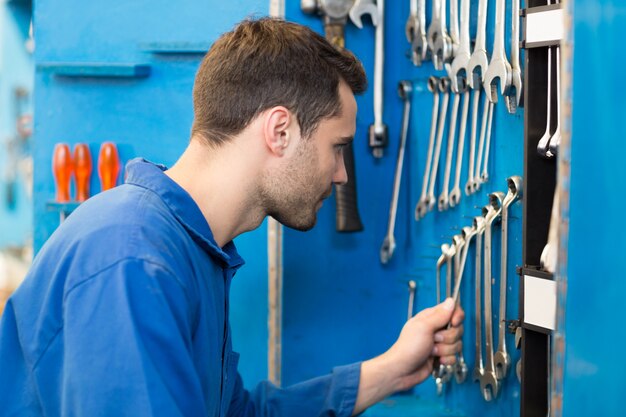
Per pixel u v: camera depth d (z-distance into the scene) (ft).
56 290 3.18
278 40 3.59
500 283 4.50
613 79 2.89
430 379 5.52
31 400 3.30
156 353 3.01
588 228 2.90
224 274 3.85
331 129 3.67
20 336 3.31
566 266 2.90
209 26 5.42
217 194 3.60
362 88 3.88
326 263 5.62
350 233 5.63
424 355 4.60
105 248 3.12
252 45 3.57
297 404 4.56
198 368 3.40
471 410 4.97
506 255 4.41
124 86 5.55
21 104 8.48
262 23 3.71
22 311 3.31
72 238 3.26
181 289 3.17
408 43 5.52
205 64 3.67
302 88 3.56
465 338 4.99
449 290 4.96
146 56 5.51
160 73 5.52
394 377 4.60
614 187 2.92
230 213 3.65
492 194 4.51
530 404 3.89
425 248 5.41
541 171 3.85
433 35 4.97
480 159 4.68
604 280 2.93
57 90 5.59
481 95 4.73
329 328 5.65
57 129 5.61
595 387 2.94
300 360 5.63
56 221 5.66
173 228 3.35
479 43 4.50
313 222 3.81
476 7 4.66
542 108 3.83
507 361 4.44
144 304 3.03
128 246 3.12
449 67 4.84
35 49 5.56
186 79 5.50
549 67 3.76
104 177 5.49
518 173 4.31
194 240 3.51
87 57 5.55
